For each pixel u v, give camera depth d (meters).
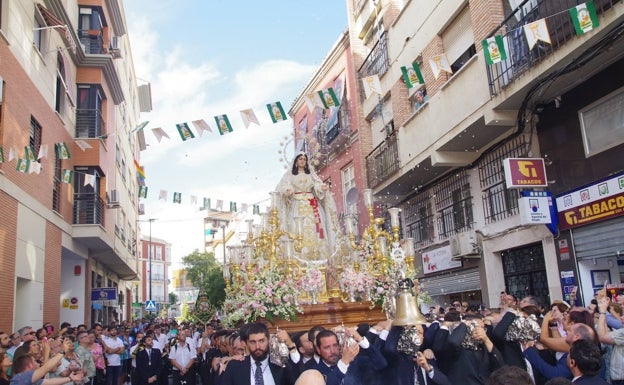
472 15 12.89
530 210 10.82
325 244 9.45
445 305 15.91
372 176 18.58
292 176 9.81
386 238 8.77
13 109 12.09
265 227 9.54
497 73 11.49
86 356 10.01
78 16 19.19
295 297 7.86
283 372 5.23
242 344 6.47
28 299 13.15
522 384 2.71
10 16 12.02
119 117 24.11
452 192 15.45
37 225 13.80
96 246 19.61
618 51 9.27
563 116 10.89
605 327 5.59
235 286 8.92
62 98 16.80
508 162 10.94
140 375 12.77
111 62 18.61
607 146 9.95
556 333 5.38
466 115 12.64
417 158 15.18
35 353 6.86
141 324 25.03
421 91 16.16
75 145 17.77
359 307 8.04
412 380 4.55
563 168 10.87
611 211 9.67
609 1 8.46
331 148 22.30
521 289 12.73
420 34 15.81
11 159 11.01
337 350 4.68
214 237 49.81
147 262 68.81
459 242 14.21
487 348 5.25
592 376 3.84
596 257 10.15
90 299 20.48
